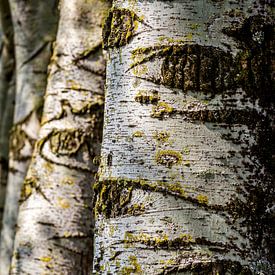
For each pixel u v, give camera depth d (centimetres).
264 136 210
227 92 210
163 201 207
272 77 212
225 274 204
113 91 216
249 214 207
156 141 209
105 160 214
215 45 212
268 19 214
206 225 206
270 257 207
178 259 205
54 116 278
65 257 272
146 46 213
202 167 207
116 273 207
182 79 210
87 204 274
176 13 213
